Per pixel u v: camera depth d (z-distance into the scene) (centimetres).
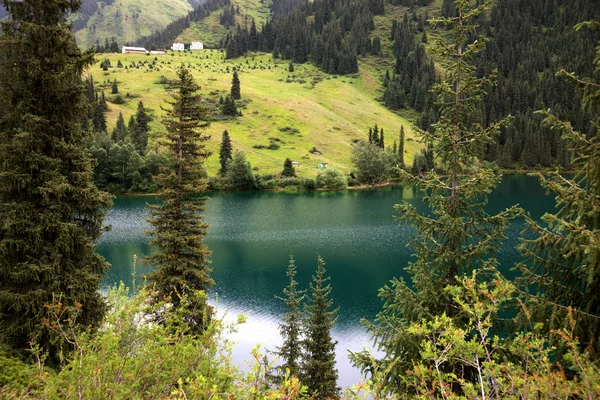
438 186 1231
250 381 497
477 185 1160
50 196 1534
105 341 612
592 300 841
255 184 12088
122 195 10988
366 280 4631
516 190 10775
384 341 1192
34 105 1498
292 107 19450
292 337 2155
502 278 952
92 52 1574
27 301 1407
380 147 16038
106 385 536
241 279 4716
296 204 9944
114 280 4444
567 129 859
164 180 2145
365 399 529
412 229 7231
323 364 2028
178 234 2095
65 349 1358
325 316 2130
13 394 679
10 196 1505
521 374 504
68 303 1490
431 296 1145
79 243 1580
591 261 742
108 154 11600
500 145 16875
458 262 1145
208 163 13325
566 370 769
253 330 3350
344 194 11538
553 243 884
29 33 1472
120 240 6338
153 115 16425
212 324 715
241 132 16438
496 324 1021
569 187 879
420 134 1280
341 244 6231
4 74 1454
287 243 6322
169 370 611
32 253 1491
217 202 10206
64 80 1491
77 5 1595
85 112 1650
